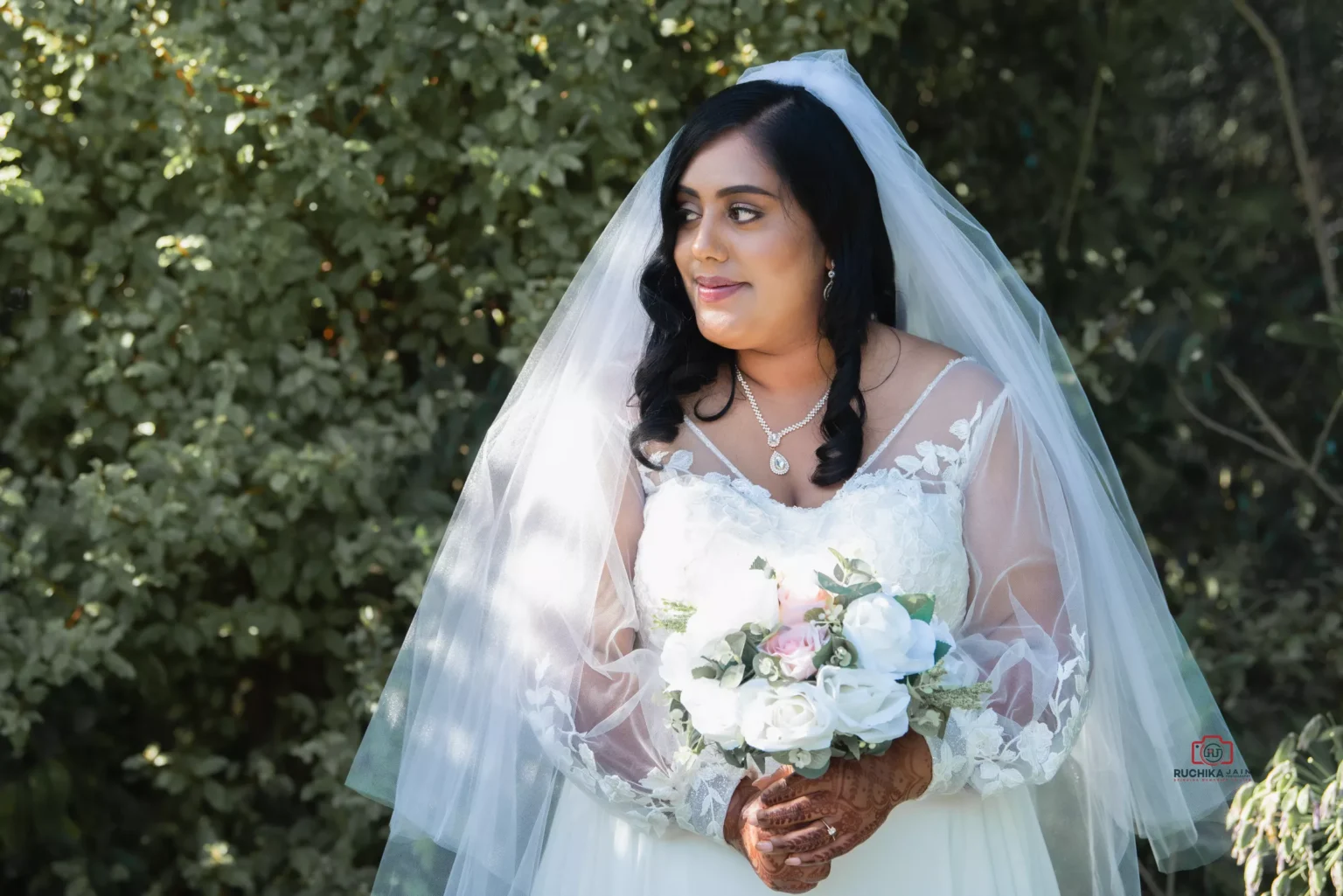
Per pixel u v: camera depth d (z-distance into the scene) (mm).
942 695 1858
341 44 3408
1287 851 2418
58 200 3340
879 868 2025
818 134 2111
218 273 3363
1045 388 2238
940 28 3846
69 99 3391
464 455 3592
